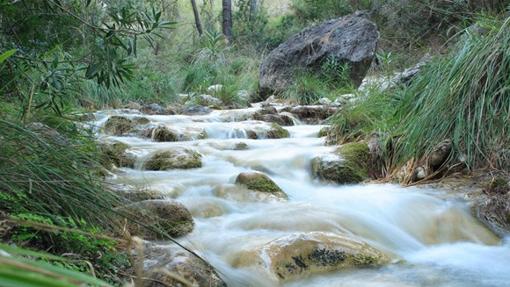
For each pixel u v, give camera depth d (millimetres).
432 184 4152
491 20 5012
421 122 4555
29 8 3791
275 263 2748
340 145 5363
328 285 2668
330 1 17562
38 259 2025
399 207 3738
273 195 3855
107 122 6324
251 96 11477
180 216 3156
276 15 21922
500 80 4398
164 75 11312
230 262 2812
